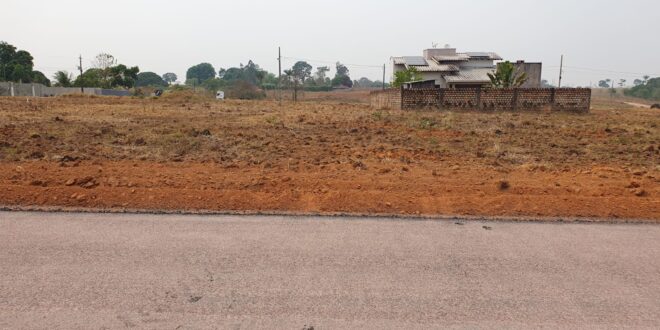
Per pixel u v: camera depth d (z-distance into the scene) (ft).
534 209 17.61
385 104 87.35
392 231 15.31
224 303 10.51
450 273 12.26
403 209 17.57
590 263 13.02
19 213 16.30
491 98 76.74
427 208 17.72
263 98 196.24
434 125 50.42
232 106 91.30
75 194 18.08
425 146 34.88
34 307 10.16
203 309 10.23
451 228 15.71
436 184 21.01
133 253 13.17
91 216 16.21
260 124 50.60
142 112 66.33
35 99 100.32
